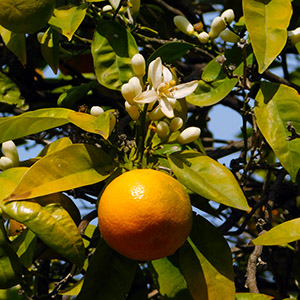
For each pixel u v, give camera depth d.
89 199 0.86
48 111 0.80
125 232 0.70
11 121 0.79
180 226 0.71
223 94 0.86
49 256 0.85
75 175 0.74
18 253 0.80
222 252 0.78
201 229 0.79
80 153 0.75
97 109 0.78
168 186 0.71
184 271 0.77
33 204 0.75
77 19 0.86
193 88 0.76
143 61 0.77
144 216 0.70
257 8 0.81
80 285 0.77
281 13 0.81
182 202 0.71
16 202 0.74
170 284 0.79
